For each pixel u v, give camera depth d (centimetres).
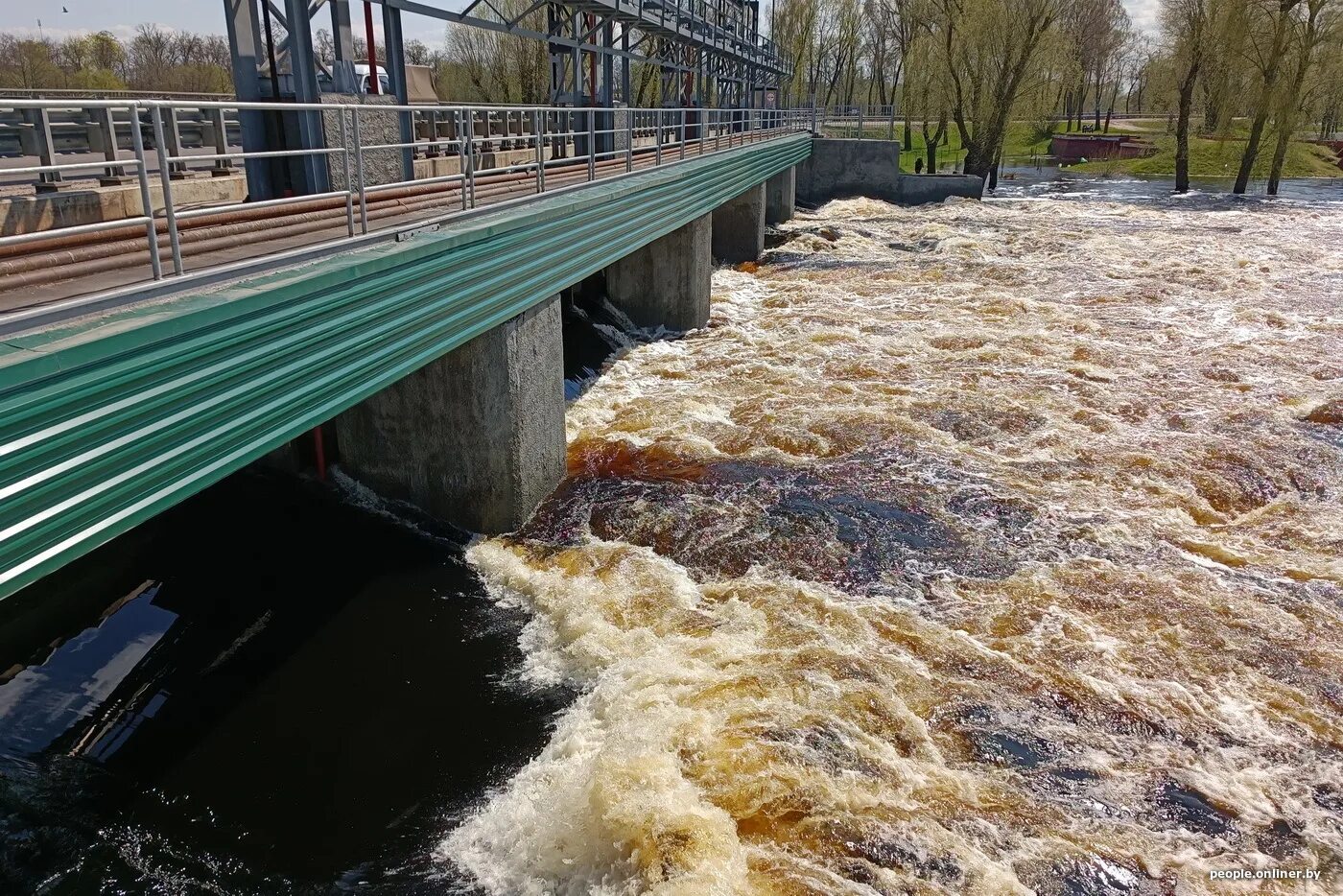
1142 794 650
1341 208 3875
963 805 627
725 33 3203
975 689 754
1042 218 3591
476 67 5041
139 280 585
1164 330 1858
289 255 638
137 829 617
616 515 1055
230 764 680
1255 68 4319
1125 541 1009
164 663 760
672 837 568
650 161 1744
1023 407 1400
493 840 617
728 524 1032
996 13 4350
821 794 618
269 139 909
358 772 679
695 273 1859
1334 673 784
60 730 668
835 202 4009
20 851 585
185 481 535
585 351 1628
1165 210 3834
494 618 884
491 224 875
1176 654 809
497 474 1012
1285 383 1523
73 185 847
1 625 719
